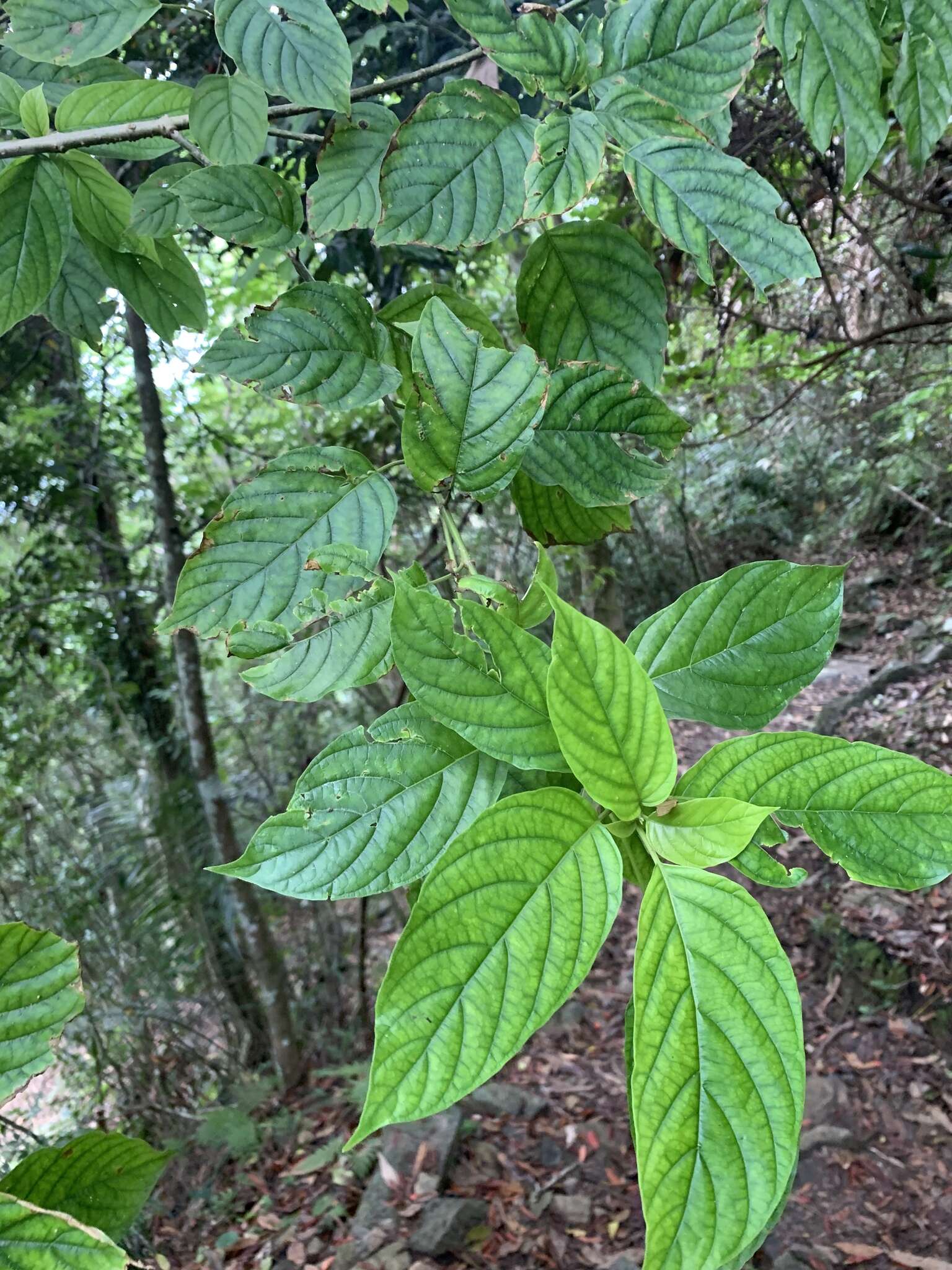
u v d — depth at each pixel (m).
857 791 0.41
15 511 3.14
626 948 3.85
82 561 3.31
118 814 3.15
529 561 3.28
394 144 0.56
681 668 0.48
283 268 1.84
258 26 0.58
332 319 0.58
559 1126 3.04
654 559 6.00
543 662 0.41
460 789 0.43
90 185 0.74
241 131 0.66
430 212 0.57
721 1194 0.32
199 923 3.20
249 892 3.15
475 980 0.34
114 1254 0.40
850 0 0.58
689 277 2.48
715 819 0.38
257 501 0.53
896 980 3.33
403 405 0.61
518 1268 2.51
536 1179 2.83
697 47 0.58
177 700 3.49
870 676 5.88
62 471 3.08
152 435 2.51
